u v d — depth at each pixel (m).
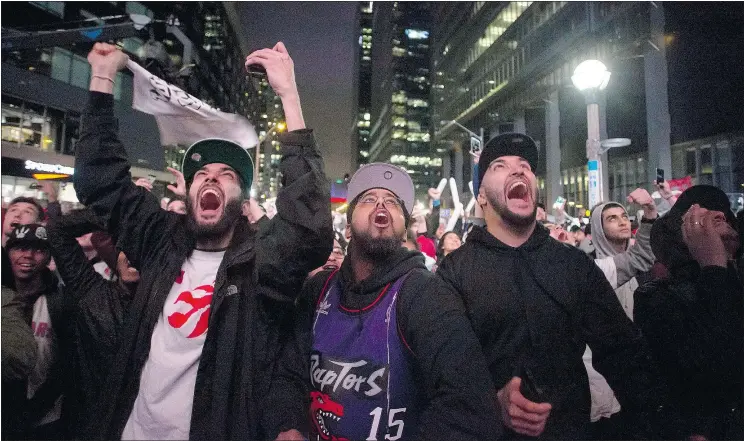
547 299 1.93
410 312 1.69
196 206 2.15
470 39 70.06
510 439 1.77
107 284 2.53
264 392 1.92
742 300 1.73
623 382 1.92
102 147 2.23
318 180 2.00
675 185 11.40
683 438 1.76
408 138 126.38
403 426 1.65
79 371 2.46
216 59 58.84
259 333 1.98
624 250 3.62
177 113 2.94
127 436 1.90
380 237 1.87
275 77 2.13
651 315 2.00
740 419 1.71
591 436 1.92
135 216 2.26
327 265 3.67
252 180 2.32
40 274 2.70
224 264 2.03
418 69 130.00
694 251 1.82
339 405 1.68
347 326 1.80
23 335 2.23
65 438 2.57
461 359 1.58
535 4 48.81
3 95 25.31
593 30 38.66
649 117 33.41
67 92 28.53
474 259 2.09
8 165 24.94
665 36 32.25
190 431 1.83
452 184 6.80
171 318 2.02
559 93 46.66
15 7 25.98
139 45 30.70
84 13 29.73
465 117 71.00
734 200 17.91
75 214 2.55
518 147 2.19
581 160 42.66
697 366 1.73
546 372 1.85
